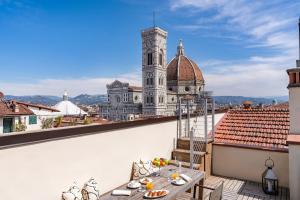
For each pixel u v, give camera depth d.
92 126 5.07
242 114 10.90
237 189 7.80
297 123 7.37
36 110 24.56
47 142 4.21
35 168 4.01
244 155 8.77
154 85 87.44
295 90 7.37
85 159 4.96
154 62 87.38
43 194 4.13
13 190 3.70
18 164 3.77
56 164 4.36
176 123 8.85
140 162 6.51
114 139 5.74
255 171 8.55
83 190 4.57
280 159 8.09
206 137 8.68
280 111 10.19
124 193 4.55
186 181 5.22
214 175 9.17
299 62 7.52
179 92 101.31
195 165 7.66
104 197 4.45
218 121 11.55
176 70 103.00
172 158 8.49
